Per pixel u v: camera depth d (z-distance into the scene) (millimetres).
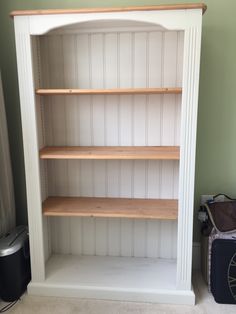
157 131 2195
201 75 2139
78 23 1873
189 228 1921
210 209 2102
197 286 2168
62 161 2311
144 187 2285
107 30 2082
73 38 2131
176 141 2193
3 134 2135
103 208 2098
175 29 1735
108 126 2227
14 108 2314
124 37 2092
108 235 2381
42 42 2152
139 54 2105
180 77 2107
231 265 1920
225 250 1912
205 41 2096
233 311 1916
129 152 2023
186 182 1873
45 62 2180
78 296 2053
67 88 2207
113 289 2018
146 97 2156
